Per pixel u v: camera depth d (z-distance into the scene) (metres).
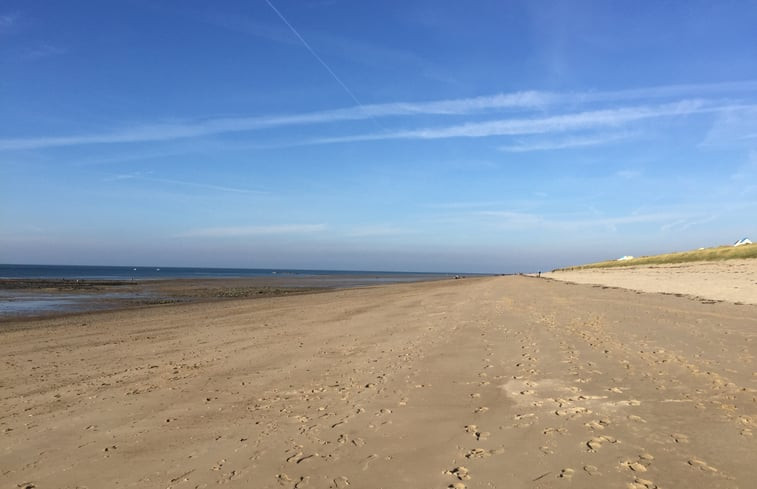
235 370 10.37
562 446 5.41
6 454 5.86
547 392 7.66
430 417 6.67
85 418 7.23
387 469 5.03
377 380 8.93
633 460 4.95
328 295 39.38
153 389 8.88
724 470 4.64
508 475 4.75
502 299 27.16
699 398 6.94
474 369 9.52
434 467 5.03
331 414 6.98
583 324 15.09
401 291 44.19
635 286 33.81
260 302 31.81
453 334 14.15
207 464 5.35
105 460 5.57
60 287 49.88
